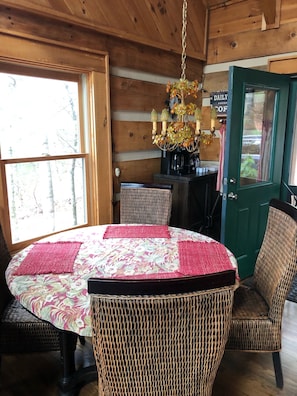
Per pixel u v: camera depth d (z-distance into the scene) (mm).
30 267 1565
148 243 1898
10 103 2240
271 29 3086
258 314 1681
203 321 964
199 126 1765
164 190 2521
